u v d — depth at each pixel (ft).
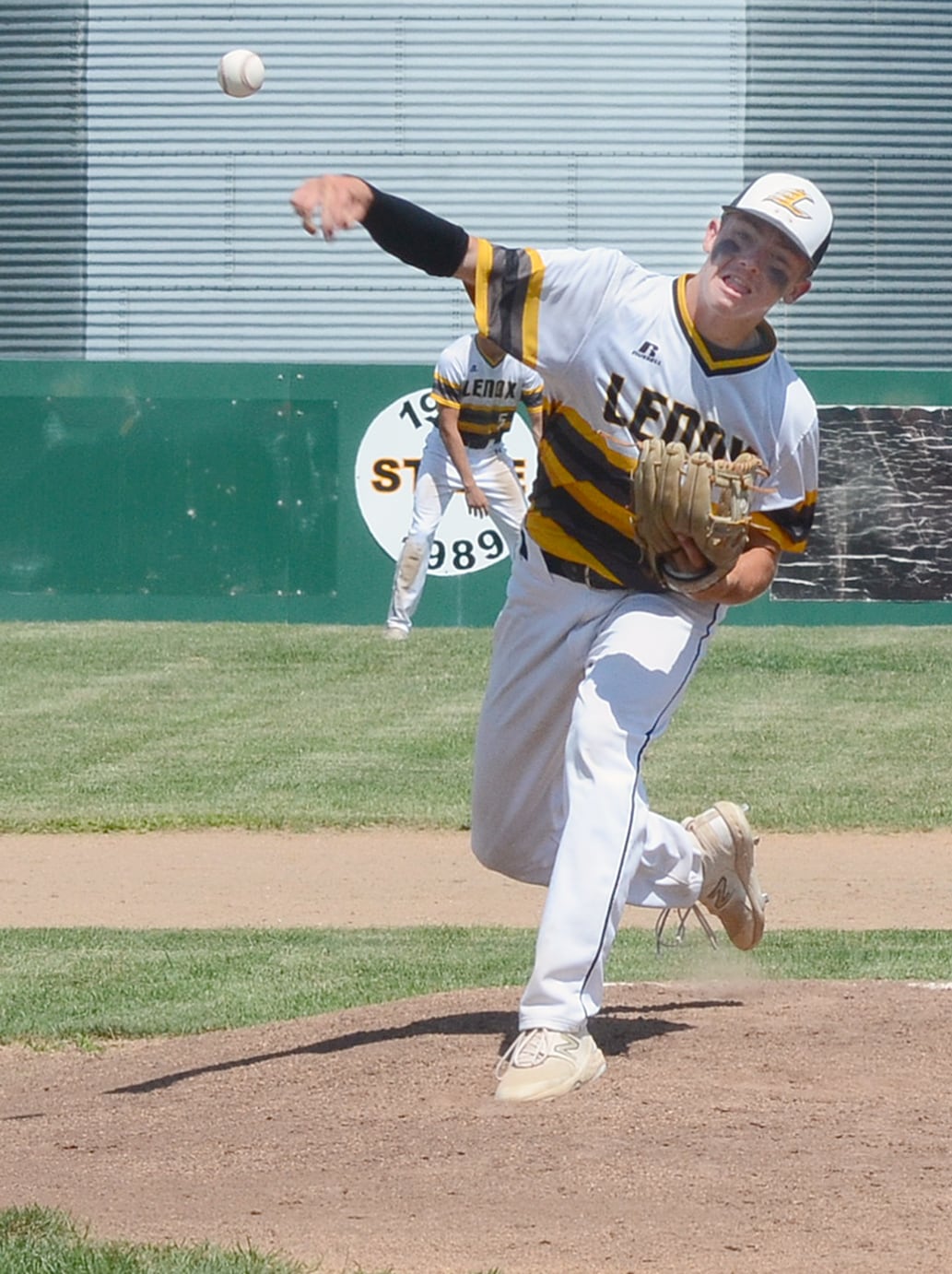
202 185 301.84
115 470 218.79
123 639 202.28
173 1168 47.85
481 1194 43.75
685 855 58.03
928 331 304.50
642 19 300.61
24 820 118.11
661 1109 49.96
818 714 159.02
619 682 52.95
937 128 301.84
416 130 302.86
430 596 216.33
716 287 50.96
